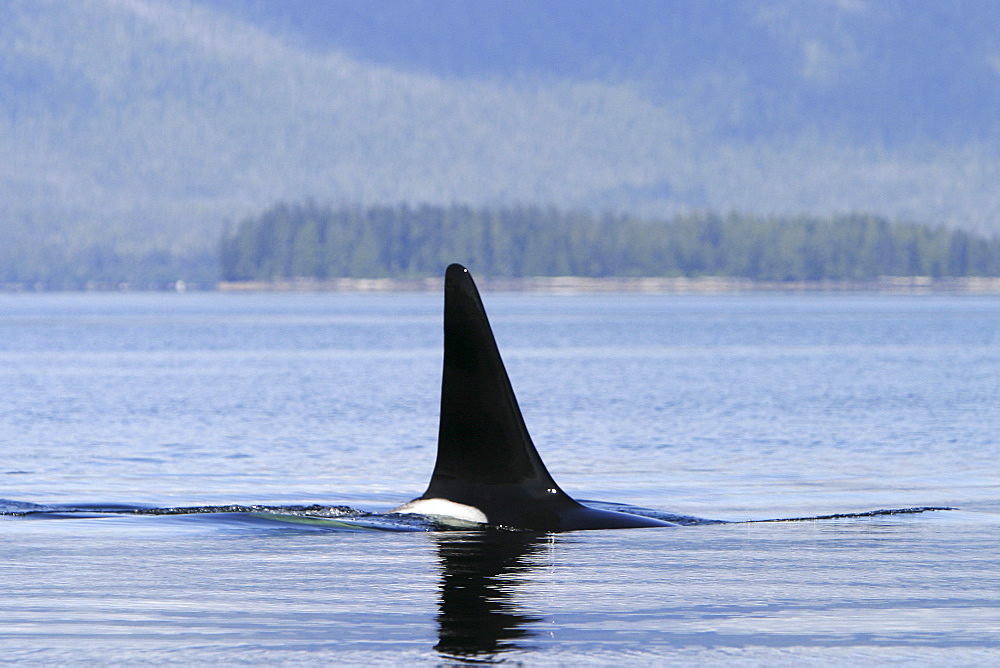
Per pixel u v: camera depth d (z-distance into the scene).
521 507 47.56
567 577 38.69
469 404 48.22
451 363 48.22
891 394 171.88
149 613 33.94
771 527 50.75
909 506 68.38
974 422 131.00
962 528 50.91
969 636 31.34
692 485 80.69
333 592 36.56
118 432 121.88
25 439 115.19
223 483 82.00
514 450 48.66
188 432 121.62
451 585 37.47
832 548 44.72
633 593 36.31
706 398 165.88
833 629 31.98
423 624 32.41
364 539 45.50
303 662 28.69
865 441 111.75
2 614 33.91
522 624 32.50
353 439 114.12
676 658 29.06
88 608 34.59
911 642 30.70
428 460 96.75
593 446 108.31
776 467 91.75
